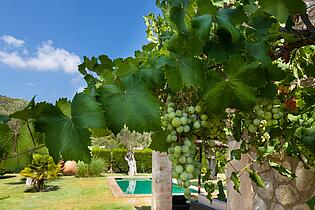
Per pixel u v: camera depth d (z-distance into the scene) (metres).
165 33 1.69
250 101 1.17
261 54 1.21
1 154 0.99
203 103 1.23
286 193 3.16
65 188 13.06
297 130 1.74
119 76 1.34
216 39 1.19
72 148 0.93
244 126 1.52
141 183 17.19
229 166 4.01
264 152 2.09
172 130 1.23
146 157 22.59
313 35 1.45
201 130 1.36
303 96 1.79
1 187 13.59
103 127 0.95
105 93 1.01
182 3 1.12
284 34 1.44
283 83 1.75
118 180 17.28
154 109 1.01
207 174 2.00
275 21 1.39
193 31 1.13
